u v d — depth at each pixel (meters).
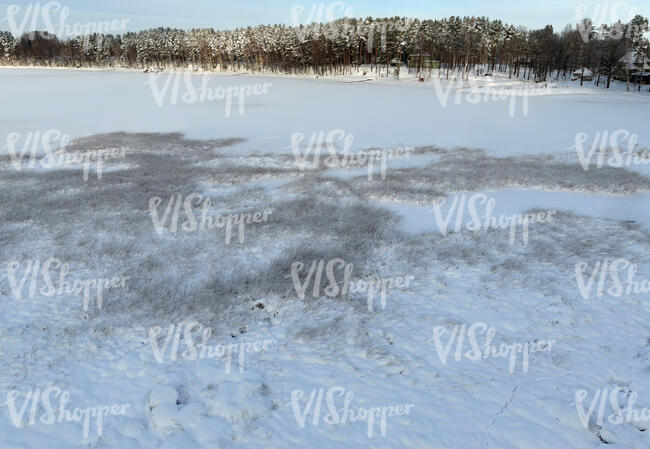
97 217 15.88
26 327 9.29
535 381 7.62
